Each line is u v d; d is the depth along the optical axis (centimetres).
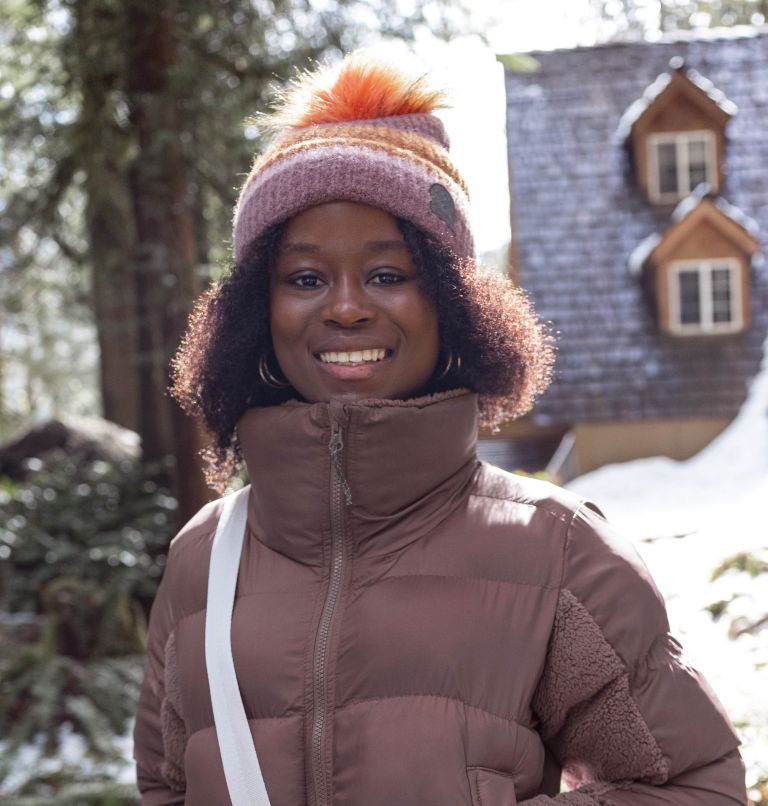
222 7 635
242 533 152
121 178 692
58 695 579
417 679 131
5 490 936
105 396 1238
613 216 1388
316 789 132
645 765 129
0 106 695
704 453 1209
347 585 139
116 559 760
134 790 482
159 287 650
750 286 1315
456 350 151
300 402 148
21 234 745
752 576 251
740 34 1559
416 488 140
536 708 137
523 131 1470
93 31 643
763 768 181
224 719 137
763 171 1414
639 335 1300
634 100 1486
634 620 132
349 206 140
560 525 138
